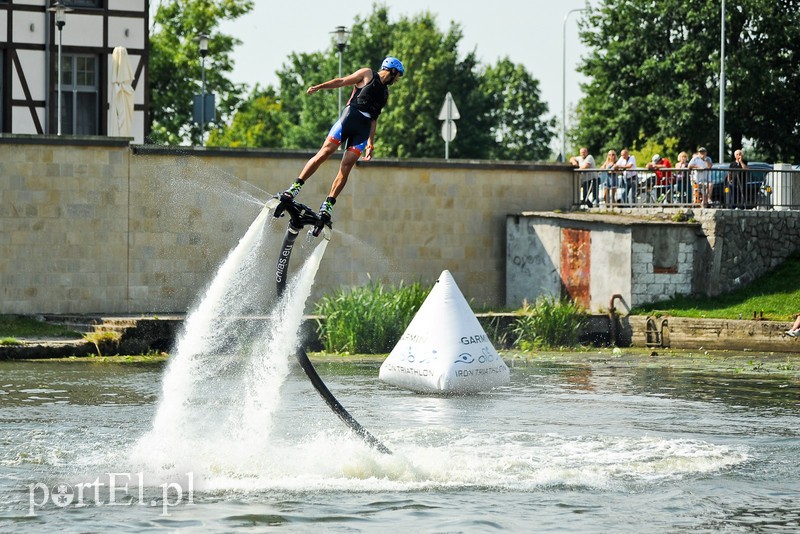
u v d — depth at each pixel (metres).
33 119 76.12
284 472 25.59
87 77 77.94
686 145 114.00
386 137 170.00
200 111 87.94
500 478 25.05
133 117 78.56
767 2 108.88
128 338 51.12
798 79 112.12
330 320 53.53
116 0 78.31
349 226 63.28
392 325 53.31
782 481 25.00
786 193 64.25
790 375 45.06
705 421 32.91
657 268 59.53
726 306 58.59
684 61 111.50
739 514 22.17
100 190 58.03
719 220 59.66
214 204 60.03
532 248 64.69
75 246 57.69
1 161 56.38
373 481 24.75
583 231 61.56
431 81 169.12
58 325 55.69
